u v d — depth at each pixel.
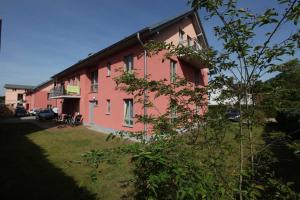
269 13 2.15
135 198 4.71
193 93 2.95
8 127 20.30
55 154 9.53
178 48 2.96
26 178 6.43
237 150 2.57
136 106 12.97
